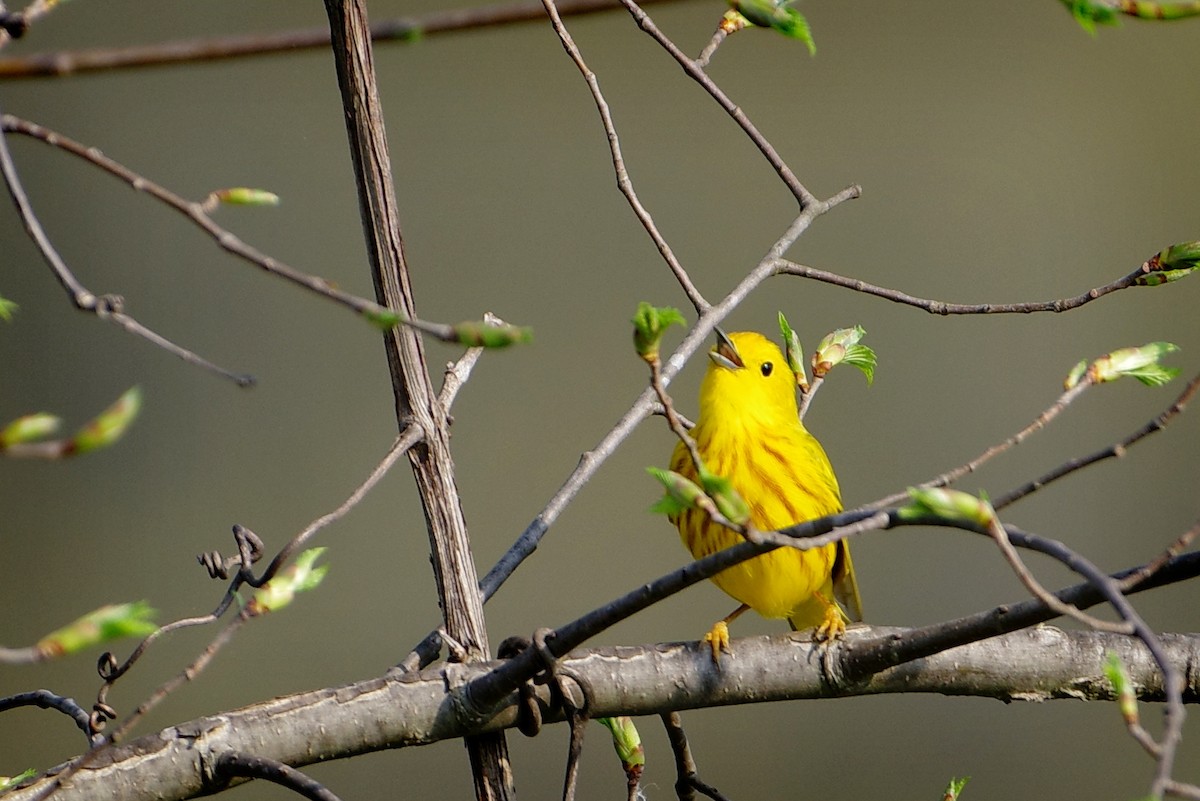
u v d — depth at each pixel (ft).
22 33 13.07
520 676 16.43
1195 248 18.12
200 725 17.01
